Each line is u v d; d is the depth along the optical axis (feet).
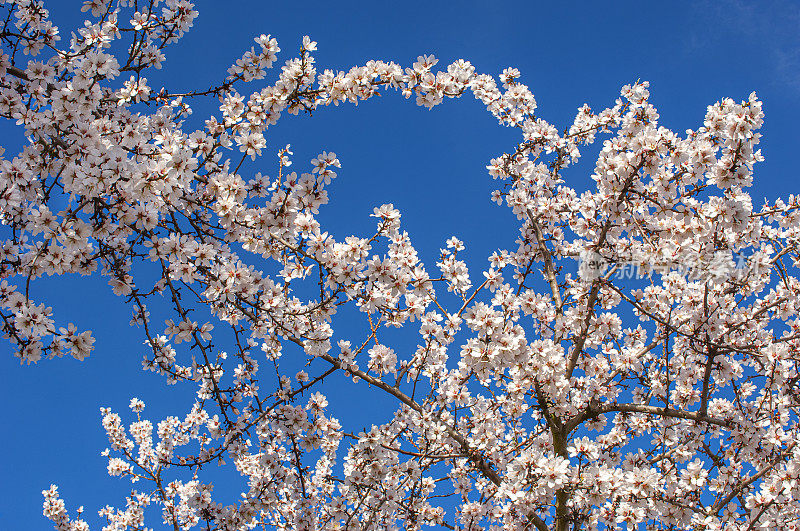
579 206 23.40
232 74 17.56
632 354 24.49
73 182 12.53
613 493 17.28
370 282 16.83
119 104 16.88
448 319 20.80
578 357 23.61
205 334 16.40
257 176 16.34
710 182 18.22
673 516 19.93
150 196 12.81
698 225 18.53
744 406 22.44
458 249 20.31
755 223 20.84
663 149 17.65
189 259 14.20
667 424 24.31
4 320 12.84
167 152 13.34
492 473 20.74
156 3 16.07
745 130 16.98
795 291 20.63
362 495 22.71
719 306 21.06
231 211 15.48
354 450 22.36
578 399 23.93
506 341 17.17
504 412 25.64
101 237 13.76
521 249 26.27
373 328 20.04
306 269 17.89
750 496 19.08
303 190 16.85
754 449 21.26
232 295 15.25
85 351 13.37
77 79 13.96
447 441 22.56
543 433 23.67
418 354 22.94
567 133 26.61
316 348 19.93
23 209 13.91
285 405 20.45
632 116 19.89
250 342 20.51
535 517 20.20
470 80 17.90
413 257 17.31
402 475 22.65
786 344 22.26
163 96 17.63
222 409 18.62
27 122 13.74
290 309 19.47
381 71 16.92
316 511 24.95
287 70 16.87
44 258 13.23
